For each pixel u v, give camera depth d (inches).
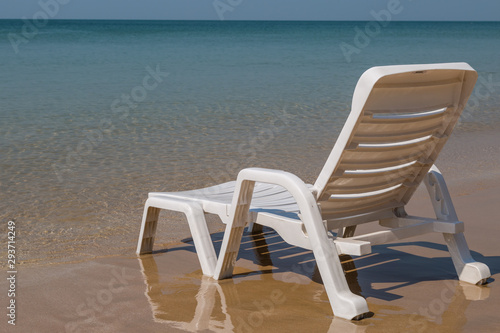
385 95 110.0
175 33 2578.7
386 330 105.1
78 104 486.6
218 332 104.5
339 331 104.7
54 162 271.3
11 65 868.6
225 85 639.8
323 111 452.1
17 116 418.0
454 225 128.2
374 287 129.4
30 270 141.4
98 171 254.4
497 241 160.4
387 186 131.1
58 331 105.1
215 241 170.4
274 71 813.2
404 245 162.6
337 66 904.3
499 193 217.6
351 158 116.3
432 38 2139.5
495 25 5595.5
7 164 265.0
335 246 114.7
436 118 123.5
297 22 6156.5
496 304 117.9
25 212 194.2
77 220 186.7
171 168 261.3
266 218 126.5
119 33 2423.7
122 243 164.9
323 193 119.1
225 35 2428.6
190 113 438.9
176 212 202.7
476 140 346.6
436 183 134.6
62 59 995.9
